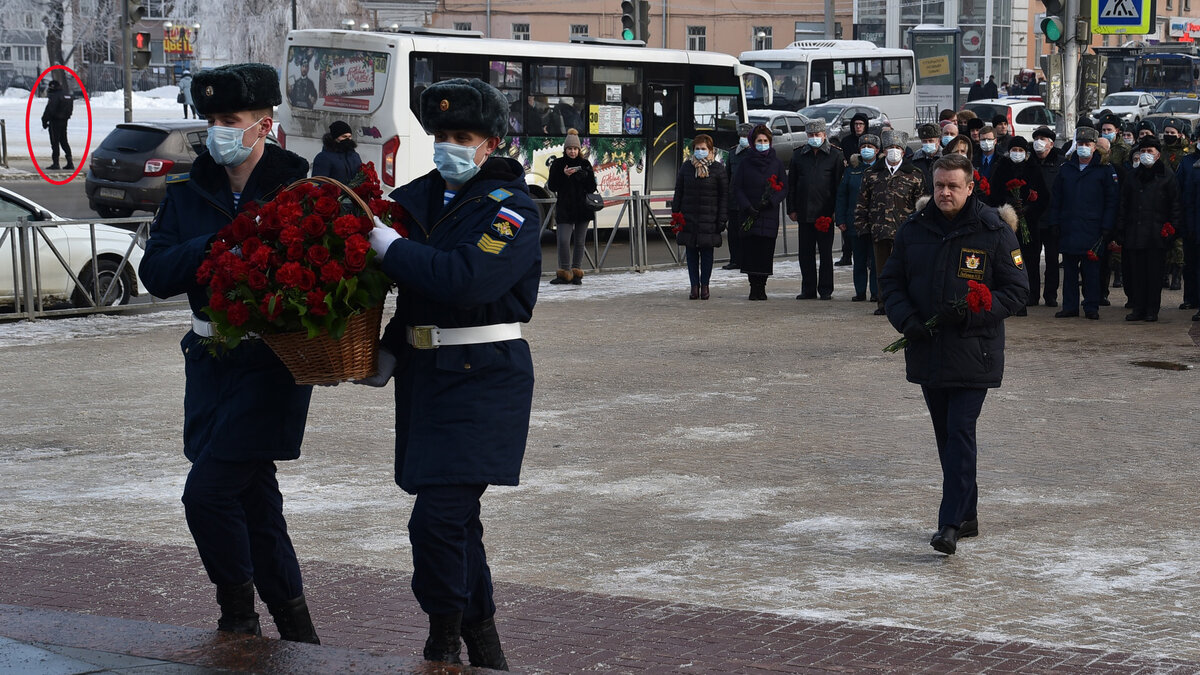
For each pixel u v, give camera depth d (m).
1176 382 11.34
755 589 6.05
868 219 15.27
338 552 6.59
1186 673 4.86
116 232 15.66
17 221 14.70
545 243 23.86
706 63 24.72
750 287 16.69
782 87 44.34
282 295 4.07
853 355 12.62
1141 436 9.28
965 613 5.73
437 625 4.30
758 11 72.00
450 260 4.09
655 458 8.63
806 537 6.91
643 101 24.03
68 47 66.00
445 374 4.25
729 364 12.12
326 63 22.11
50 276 15.02
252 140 4.47
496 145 4.30
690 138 24.69
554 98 22.91
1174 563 6.47
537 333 13.96
